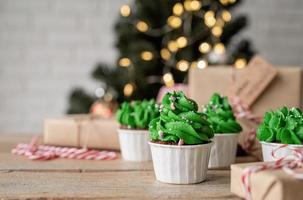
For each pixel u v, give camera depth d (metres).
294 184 0.50
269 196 0.51
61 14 1.62
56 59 1.62
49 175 0.64
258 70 0.79
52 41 1.62
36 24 1.62
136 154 0.72
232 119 0.70
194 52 1.21
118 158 0.74
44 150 0.76
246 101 0.77
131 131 0.71
